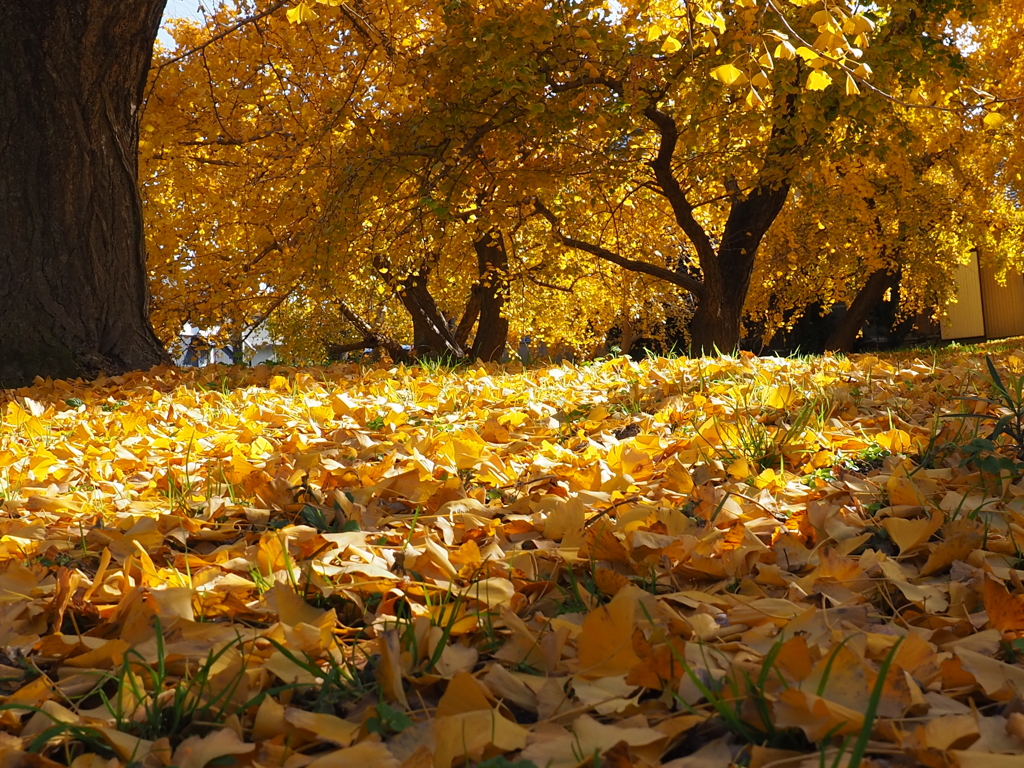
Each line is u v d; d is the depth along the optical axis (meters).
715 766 1.12
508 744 1.18
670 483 2.59
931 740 1.14
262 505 2.51
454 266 14.59
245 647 1.53
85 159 6.96
